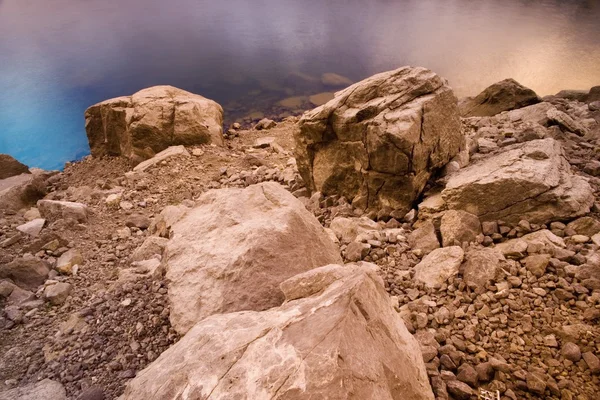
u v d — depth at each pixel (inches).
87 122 402.6
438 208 192.5
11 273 189.9
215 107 410.6
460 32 878.4
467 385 108.7
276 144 403.5
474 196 179.0
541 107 310.2
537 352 118.1
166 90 409.7
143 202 281.6
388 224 203.0
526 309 132.2
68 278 194.9
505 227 172.6
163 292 152.4
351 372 70.0
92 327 149.2
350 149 218.2
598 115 308.8
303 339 77.7
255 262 125.1
